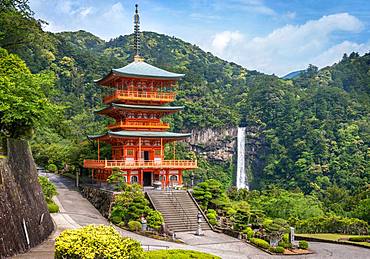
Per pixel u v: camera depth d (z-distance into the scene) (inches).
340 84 7711.6
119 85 2554.1
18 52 2468.0
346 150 5497.1
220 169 5733.3
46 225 1387.8
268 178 5762.8
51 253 1064.8
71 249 685.9
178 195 2134.6
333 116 6136.8
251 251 1524.4
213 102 6058.1
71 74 5610.2
